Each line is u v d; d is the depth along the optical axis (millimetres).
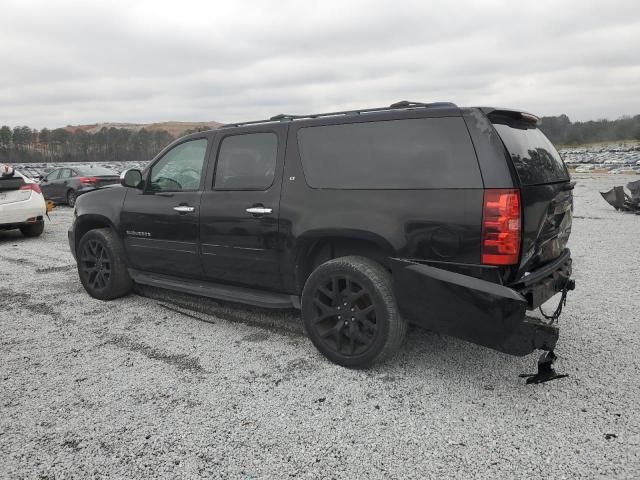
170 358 3596
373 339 3188
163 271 4598
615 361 3391
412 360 3467
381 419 2719
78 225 5285
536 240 2939
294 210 3525
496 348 2799
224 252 4000
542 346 2680
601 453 2365
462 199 2828
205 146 4219
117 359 3594
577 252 7422
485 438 2518
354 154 3312
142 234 4652
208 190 4102
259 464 2348
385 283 3156
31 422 2748
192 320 4441
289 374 3291
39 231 9641
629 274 5914
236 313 4609
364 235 3174
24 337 4066
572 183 3527
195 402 2939
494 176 2752
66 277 6215
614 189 13289
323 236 3383
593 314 4383
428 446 2461
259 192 3746
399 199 3057
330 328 3492
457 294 2830
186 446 2500
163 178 4535
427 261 2965
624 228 9992
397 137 3141
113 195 4977
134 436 2596
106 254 5004
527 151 3045
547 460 2326
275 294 3883
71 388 3141
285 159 3641
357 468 2305
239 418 2752
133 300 5105
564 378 3154
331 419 2725
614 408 2770
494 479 2203
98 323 4402
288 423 2695
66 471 2318
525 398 2912
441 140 2967
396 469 2291
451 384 3107
